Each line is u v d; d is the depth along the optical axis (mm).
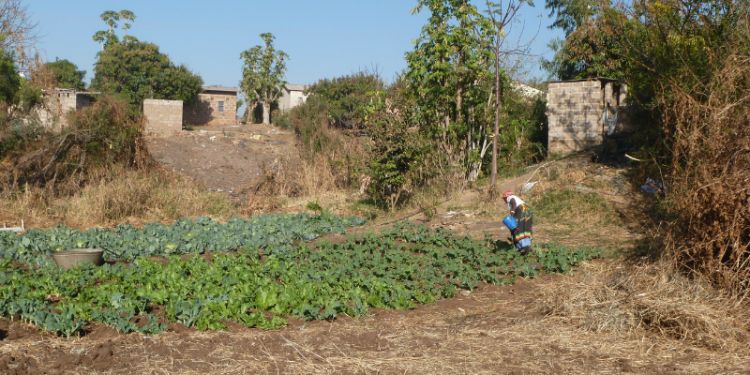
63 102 41625
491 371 6836
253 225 16953
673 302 8203
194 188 21531
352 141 24328
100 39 68812
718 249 9109
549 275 12250
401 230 15992
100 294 9102
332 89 44656
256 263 12078
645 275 9234
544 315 8992
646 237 14242
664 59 16422
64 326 7672
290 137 40906
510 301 10312
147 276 10586
